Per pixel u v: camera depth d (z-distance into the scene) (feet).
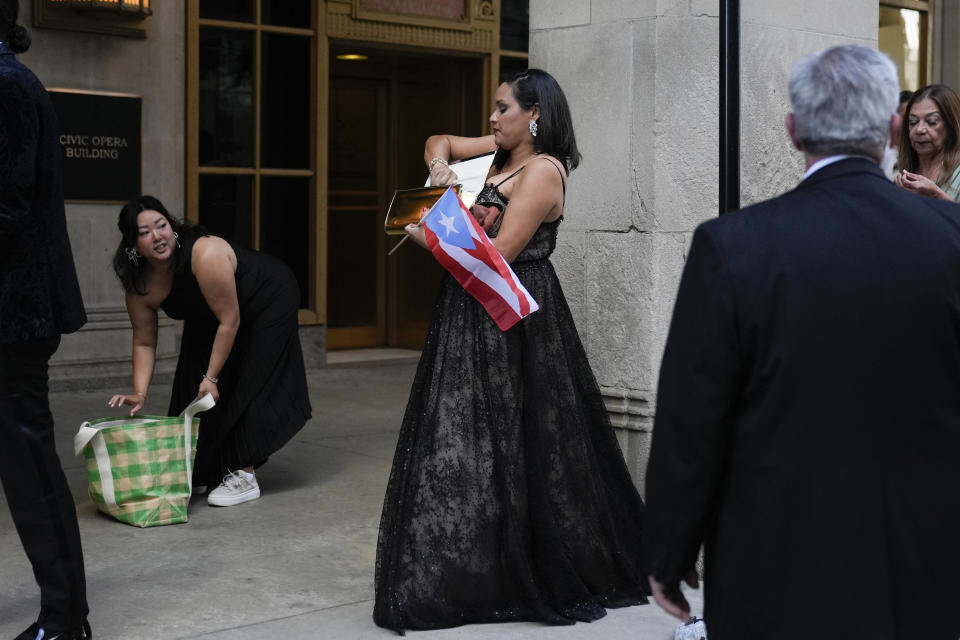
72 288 10.73
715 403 6.12
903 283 6.01
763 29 14.25
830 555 5.90
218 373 16.20
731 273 6.12
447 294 12.23
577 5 14.02
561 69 14.21
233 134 27.94
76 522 10.78
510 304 11.71
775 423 6.05
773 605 6.00
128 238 15.62
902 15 36.76
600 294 13.93
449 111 32.24
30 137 9.96
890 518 5.94
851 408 5.96
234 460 16.83
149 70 26.23
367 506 16.76
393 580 11.73
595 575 12.44
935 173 13.01
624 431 13.76
